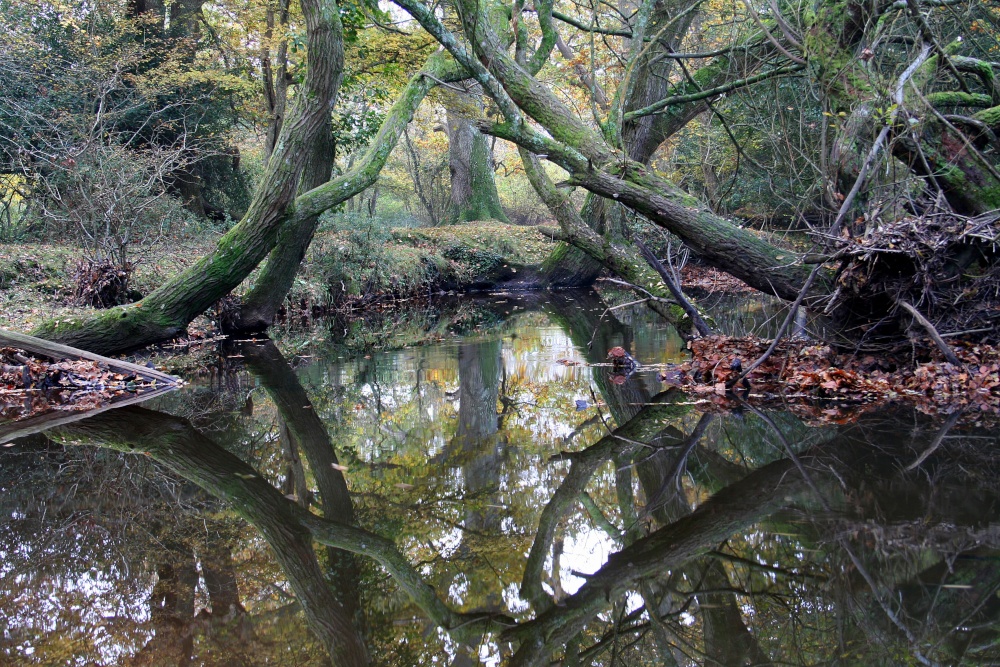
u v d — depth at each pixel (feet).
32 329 23.93
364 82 38.91
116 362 23.20
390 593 9.52
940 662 7.34
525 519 11.99
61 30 45.42
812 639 8.00
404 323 41.93
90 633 8.21
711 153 46.52
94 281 30.45
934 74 22.58
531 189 100.48
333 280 48.11
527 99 24.97
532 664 7.80
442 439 17.30
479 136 76.59
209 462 15.07
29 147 39.86
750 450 14.58
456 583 9.84
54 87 42.01
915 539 10.01
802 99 31.86
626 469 14.08
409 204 102.32
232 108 57.82
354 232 53.26
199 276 25.30
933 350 19.44
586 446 15.99
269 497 13.08
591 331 35.91
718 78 35.81
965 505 11.10
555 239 65.00
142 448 15.88
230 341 33.94
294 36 36.96
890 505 11.26
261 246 25.98
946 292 19.21
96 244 32.09
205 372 26.25
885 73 24.67
